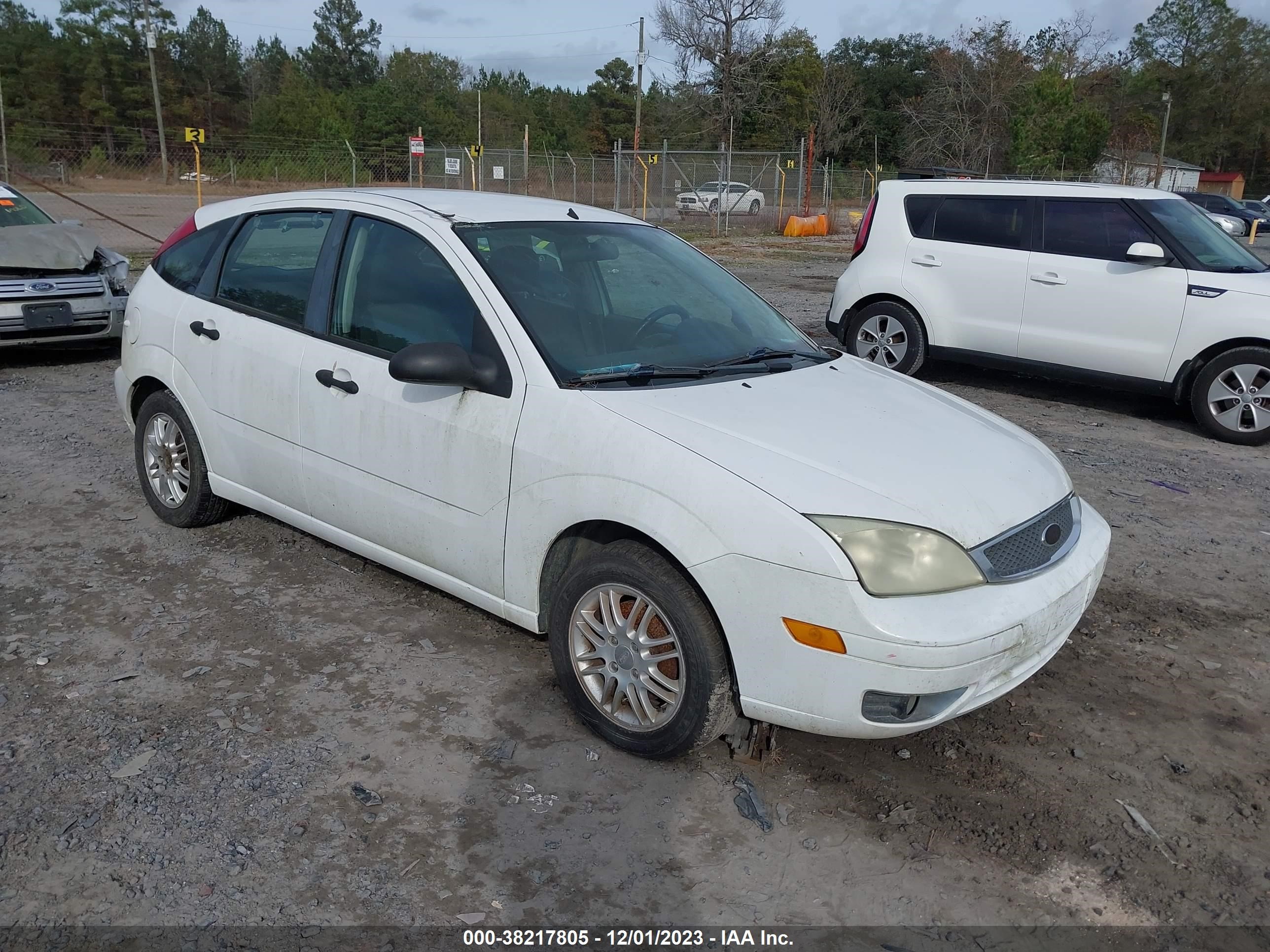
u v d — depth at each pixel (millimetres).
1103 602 4719
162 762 3195
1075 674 4031
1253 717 3771
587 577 3297
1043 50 57688
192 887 2676
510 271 3773
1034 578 3135
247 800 3031
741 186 29312
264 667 3807
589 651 3402
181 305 4785
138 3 65438
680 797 3146
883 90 70750
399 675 3785
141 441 5090
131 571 4609
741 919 2668
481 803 3072
